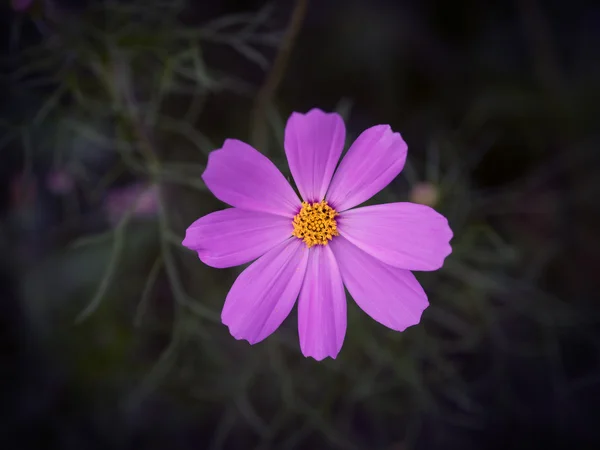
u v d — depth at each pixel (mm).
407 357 348
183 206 356
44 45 323
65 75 323
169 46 337
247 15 371
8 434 352
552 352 371
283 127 330
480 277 351
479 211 364
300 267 268
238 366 355
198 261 354
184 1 345
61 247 351
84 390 356
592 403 374
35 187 349
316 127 256
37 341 351
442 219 253
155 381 345
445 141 375
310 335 266
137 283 354
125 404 357
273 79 328
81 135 347
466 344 361
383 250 260
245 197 259
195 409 365
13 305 350
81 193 356
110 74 329
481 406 375
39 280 349
